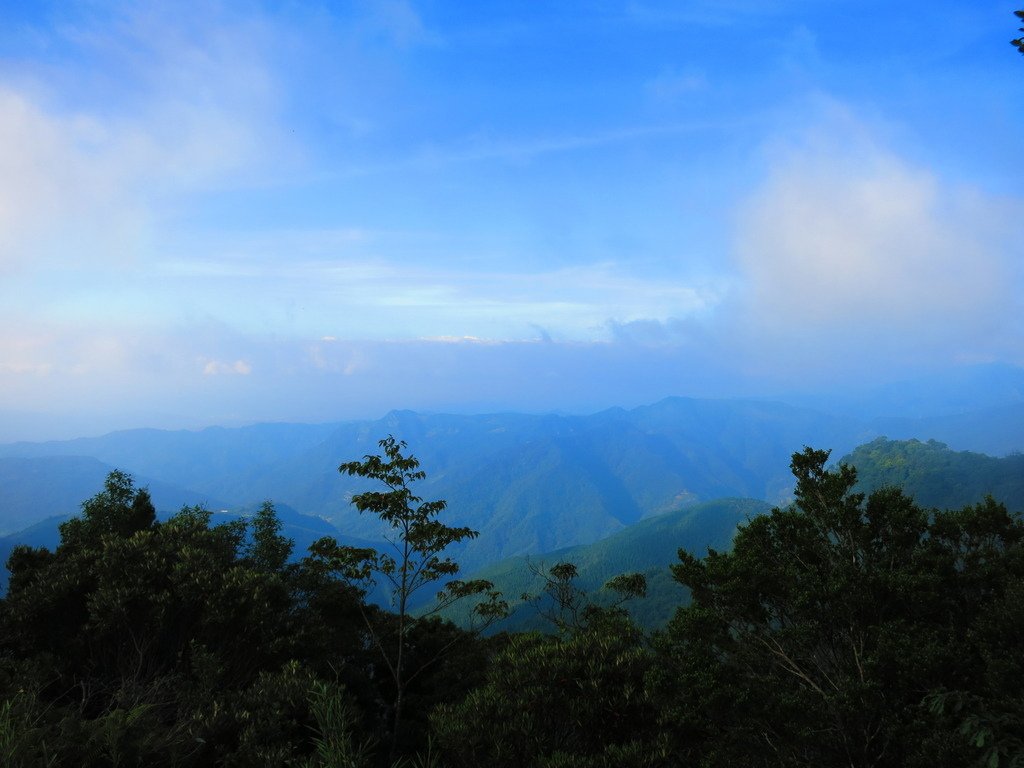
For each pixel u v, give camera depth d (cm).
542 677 675
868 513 1021
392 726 1375
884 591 852
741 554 997
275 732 703
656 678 652
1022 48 569
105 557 1112
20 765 512
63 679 921
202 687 836
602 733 641
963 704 617
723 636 924
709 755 664
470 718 625
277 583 1193
